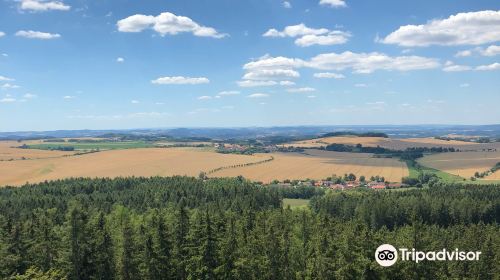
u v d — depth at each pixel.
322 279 66.94
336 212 163.88
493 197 171.50
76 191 176.62
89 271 70.62
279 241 72.81
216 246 72.06
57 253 72.06
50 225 84.81
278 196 177.75
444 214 150.88
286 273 71.50
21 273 69.81
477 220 150.50
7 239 72.00
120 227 88.00
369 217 148.88
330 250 70.12
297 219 101.94
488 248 84.75
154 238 74.62
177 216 81.25
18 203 139.75
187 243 75.06
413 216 82.12
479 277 80.38
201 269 69.88
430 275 71.19
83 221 72.62
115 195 160.62
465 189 190.38
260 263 71.00
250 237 78.06
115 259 72.81
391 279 67.44
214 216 86.19
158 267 71.81
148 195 162.12
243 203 142.00
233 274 70.12
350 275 66.00
